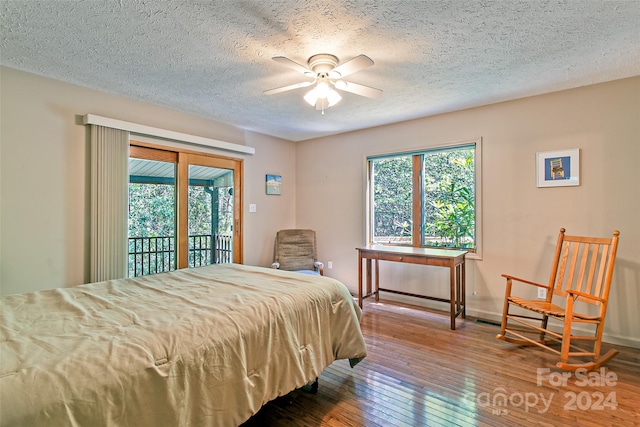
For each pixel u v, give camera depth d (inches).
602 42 81.1
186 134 137.7
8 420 33.3
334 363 95.0
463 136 136.3
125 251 115.9
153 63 92.1
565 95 114.1
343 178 177.5
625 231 104.4
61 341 46.5
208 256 150.6
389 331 119.0
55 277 102.7
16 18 69.2
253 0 63.7
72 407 37.0
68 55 87.0
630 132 103.4
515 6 66.2
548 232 117.8
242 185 166.6
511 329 119.8
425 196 154.2
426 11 67.9
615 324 106.3
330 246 183.5
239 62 91.7
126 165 117.1
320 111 137.9
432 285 147.4
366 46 83.0
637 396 76.7
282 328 64.8
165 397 45.0
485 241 131.3
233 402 53.7
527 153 121.8
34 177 98.9
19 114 96.1
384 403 74.8
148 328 51.9
